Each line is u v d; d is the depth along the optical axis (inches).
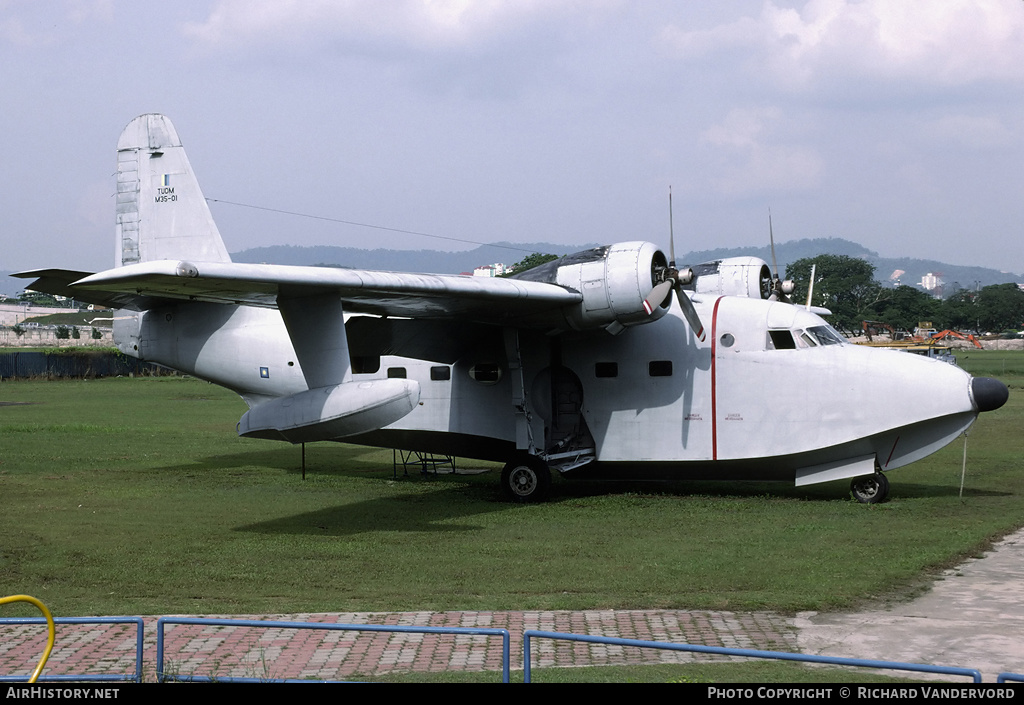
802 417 585.6
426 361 664.4
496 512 563.8
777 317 600.1
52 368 2262.6
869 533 485.4
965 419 566.3
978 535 477.7
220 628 322.7
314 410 482.3
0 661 284.2
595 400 631.2
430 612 342.6
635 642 212.4
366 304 554.9
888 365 573.9
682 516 542.6
